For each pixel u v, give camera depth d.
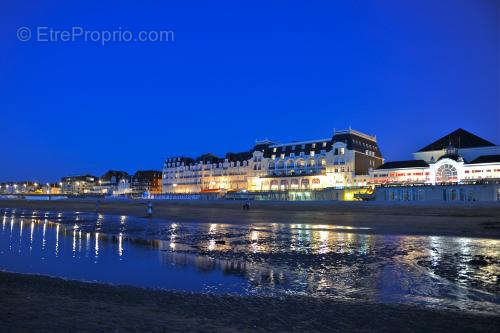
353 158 116.44
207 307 11.49
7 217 58.97
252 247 24.72
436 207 60.62
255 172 140.00
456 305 11.91
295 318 10.48
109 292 13.20
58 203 123.25
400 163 104.38
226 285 14.65
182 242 27.66
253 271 17.28
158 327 9.26
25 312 10.28
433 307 11.63
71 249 24.47
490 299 12.54
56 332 8.70
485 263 18.34
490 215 51.50
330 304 11.92
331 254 21.58
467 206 59.62
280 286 14.49
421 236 29.95
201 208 83.38
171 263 19.38
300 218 51.81
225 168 153.62
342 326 9.85
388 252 21.98
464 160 95.69
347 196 94.12
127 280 15.59
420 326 9.88
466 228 36.25
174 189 173.00
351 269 17.44
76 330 8.88
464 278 15.40
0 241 28.64
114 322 9.56
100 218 55.00
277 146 137.75
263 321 10.16
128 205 106.25
